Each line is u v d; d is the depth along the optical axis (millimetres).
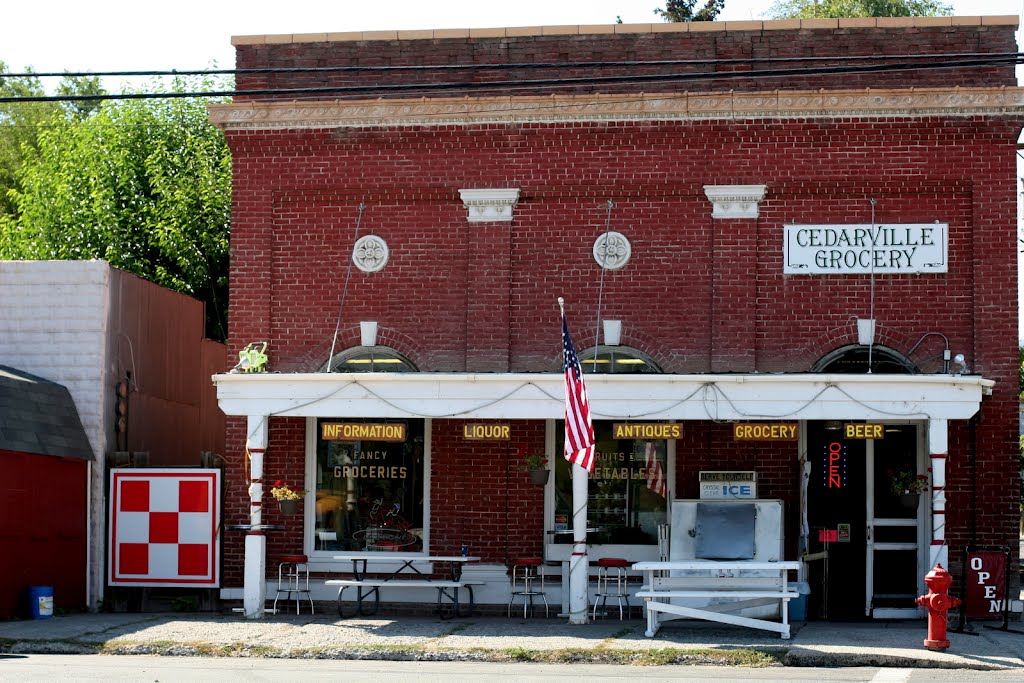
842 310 19688
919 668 14625
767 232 19844
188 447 24859
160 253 35000
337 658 15414
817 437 20016
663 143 19969
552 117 20062
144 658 15391
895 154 19656
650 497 19906
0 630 17250
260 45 20984
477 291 20125
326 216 20578
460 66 16688
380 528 20312
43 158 43812
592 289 20062
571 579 18094
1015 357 19344
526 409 18078
